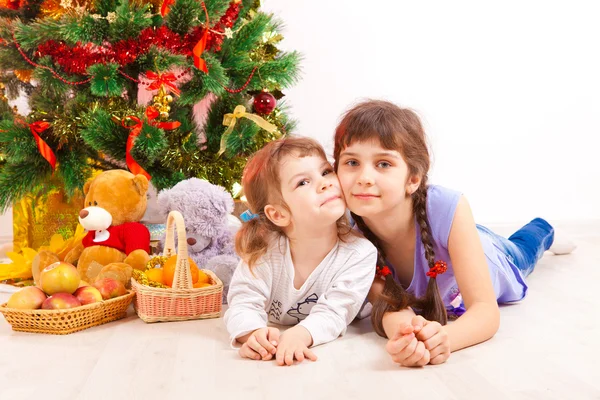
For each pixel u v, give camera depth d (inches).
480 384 44.8
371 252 57.0
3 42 83.0
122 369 49.1
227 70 88.5
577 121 119.2
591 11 117.1
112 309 62.9
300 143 54.8
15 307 59.2
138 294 63.3
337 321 54.8
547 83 118.0
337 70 116.0
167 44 81.9
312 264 56.6
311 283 56.5
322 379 46.3
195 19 82.2
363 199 52.7
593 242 105.4
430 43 116.6
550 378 45.8
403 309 56.0
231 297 57.0
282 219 54.7
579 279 78.8
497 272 63.0
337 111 116.6
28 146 81.0
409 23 116.1
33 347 55.2
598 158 119.4
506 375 46.5
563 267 85.7
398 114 54.1
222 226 75.7
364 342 55.1
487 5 116.6
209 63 81.6
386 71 116.7
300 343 51.1
